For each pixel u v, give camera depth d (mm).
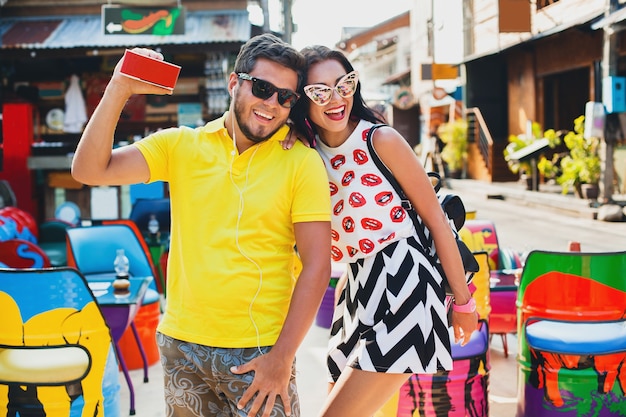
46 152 10055
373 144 2613
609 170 12211
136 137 10352
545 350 3609
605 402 3580
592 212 12250
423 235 2711
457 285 2711
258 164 2332
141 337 5301
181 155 2393
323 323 6129
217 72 10141
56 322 3289
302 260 2311
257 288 2279
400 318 2580
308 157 2340
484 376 3621
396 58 43562
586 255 3768
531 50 18578
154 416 4285
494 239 5809
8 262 5910
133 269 5766
